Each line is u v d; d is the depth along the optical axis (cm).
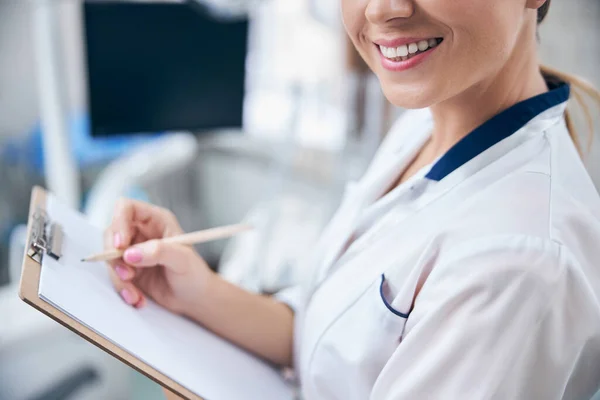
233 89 205
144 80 187
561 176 60
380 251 68
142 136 198
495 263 52
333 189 183
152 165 204
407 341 56
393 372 57
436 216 64
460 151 66
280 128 216
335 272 74
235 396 66
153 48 185
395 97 59
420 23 55
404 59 58
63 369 129
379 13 55
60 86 158
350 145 180
